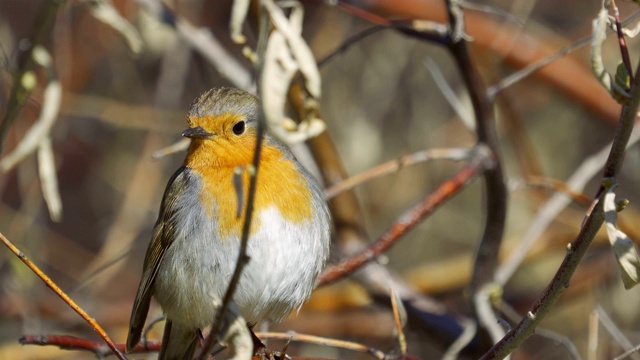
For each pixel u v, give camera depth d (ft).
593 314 26.55
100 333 18.71
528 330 18.08
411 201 42.19
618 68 16.71
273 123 16.25
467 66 28.60
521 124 41.01
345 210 34.06
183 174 25.89
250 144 25.11
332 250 33.30
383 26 28.22
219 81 42.01
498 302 30.73
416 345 38.47
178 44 40.70
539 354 37.32
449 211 42.50
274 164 25.26
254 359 25.38
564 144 43.27
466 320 33.76
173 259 25.26
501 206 30.07
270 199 24.85
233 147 25.03
